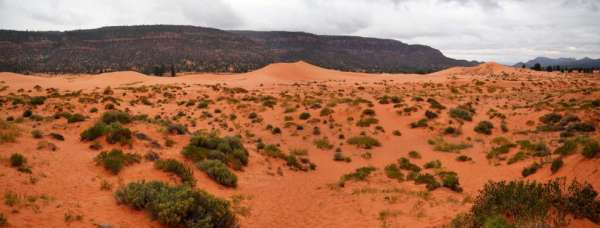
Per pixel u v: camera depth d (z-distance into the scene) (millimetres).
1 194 9516
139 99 49906
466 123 35375
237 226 10750
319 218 12867
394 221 12102
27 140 16094
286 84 75875
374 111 37469
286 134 32125
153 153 16406
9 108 34625
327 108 38750
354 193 16031
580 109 33312
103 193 11359
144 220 9664
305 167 21438
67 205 9812
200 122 36094
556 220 8891
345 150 27141
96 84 70438
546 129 29719
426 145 28641
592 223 9188
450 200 14359
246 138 29859
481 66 117750
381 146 28438
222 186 15164
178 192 10406
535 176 16281
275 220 12320
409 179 18734
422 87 69688
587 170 13289
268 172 18969
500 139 27641
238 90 61062
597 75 104875
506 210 9820
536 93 59562
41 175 11805
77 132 21281
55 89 58531
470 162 22000
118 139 17938
